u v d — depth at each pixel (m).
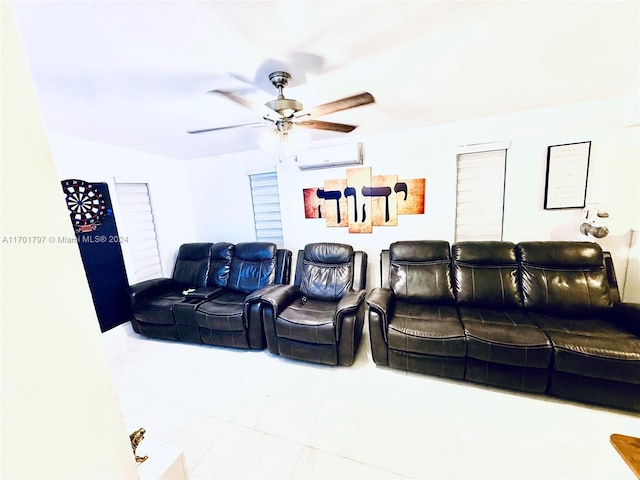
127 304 3.05
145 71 1.47
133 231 3.22
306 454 1.53
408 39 1.28
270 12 1.06
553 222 2.46
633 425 1.59
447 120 2.57
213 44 1.26
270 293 2.54
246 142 3.05
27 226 0.46
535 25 1.20
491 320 2.04
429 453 1.49
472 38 1.29
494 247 2.44
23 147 0.45
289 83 1.67
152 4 0.98
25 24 1.04
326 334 2.21
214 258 3.43
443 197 2.79
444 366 2.00
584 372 1.66
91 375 0.57
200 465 1.49
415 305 2.47
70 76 1.47
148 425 1.78
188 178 3.91
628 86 1.92
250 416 1.83
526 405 1.78
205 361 2.51
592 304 2.06
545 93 2.00
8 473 0.44
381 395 1.95
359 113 2.31
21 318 0.45
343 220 3.21
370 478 1.38
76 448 0.54
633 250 2.24
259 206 3.62
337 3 1.02
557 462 1.41
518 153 2.48
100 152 2.85
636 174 2.17
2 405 0.43
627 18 1.15
